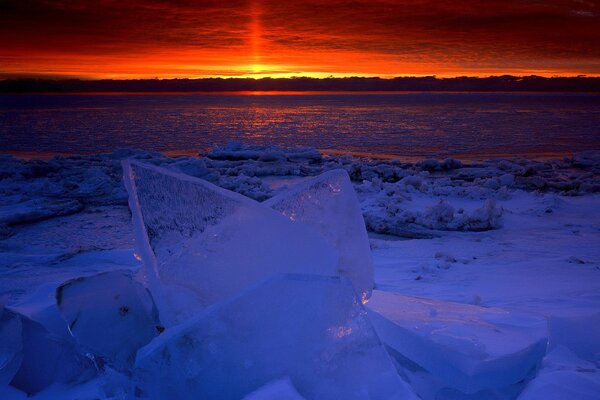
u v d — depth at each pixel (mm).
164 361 1445
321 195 2023
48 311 1935
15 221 8117
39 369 1852
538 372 1766
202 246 1749
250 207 1766
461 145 24219
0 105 95438
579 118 49469
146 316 1774
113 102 121188
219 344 1454
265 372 1451
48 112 62781
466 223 7520
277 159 16406
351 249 1985
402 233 7391
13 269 4734
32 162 14203
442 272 4785
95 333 1727
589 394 1610
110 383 1733
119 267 4898
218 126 38094
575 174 14422
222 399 1449
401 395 1421
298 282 1484
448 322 1965
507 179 11875
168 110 71812
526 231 7277
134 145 23938
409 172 13805
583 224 7699
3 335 2008
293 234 1727
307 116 54312
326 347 1471
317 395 1434
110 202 9844
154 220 1799
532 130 33781
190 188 1808
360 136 29312
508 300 3498
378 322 1808
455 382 1689
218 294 1677
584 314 2619
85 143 24766
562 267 5012
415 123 41719
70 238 7238
